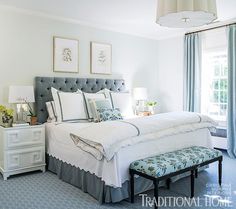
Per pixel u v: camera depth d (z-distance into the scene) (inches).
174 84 225.8
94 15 165.5
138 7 150.4
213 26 193.3
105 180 96.7
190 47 206.1
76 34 178.2
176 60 223.0
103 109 154.8
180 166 100.4
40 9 153.6
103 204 100.3
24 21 154.0
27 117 147.9
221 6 151.1
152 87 234.1
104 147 93.5
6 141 128.8
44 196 107.8
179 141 127.1
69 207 97.5
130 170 101.7
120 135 99.3
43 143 141.6
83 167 111.2
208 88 208.2
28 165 136.4
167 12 93.5
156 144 115.0
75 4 145.4
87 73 185.5
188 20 106.8
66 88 170.6
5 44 147.6
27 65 156.0
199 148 123.9
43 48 162.4
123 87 204.8
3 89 147.5
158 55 238.1
